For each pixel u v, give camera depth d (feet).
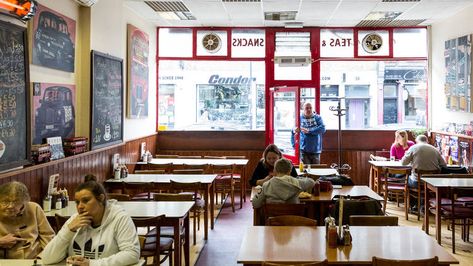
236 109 33.09
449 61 27.58
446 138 27.81
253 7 25.86
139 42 27.25
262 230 11.85
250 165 31.99
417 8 25.93
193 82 33.06
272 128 31.96
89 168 18.67
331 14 27.68
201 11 26.94
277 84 32.07
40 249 10.31
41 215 10.59
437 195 18.45
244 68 32.48
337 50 31.81
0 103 12.69
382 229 11.89
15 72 13.48
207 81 33.01
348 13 27.35
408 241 10.75
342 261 9.33
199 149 32.32
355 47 31.73
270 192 15.71
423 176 20.90
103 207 8.98
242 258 9.53
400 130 29.40
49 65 16.30
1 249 9.83
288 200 15.62
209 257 17.17
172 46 32.24
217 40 32.04
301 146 30.27
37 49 15.44
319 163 30.25
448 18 28.37
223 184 26.13
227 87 33.06
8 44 13.10
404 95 32.17
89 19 19.07
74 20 18.45
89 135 19.13
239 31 32.04
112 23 21.84
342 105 32.37
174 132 32.32
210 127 32.81
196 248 18.30
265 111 32.27
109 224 8.92
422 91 31.91
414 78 32.01
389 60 31.86
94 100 19.31
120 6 23.03
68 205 15.01
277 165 16.03
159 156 28.55
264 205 14.88
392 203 27.50
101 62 20.17
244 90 32.83
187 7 25.86
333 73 32.27
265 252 9.93
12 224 10.19
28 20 13.94
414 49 31.71
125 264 8.51
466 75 25.07
